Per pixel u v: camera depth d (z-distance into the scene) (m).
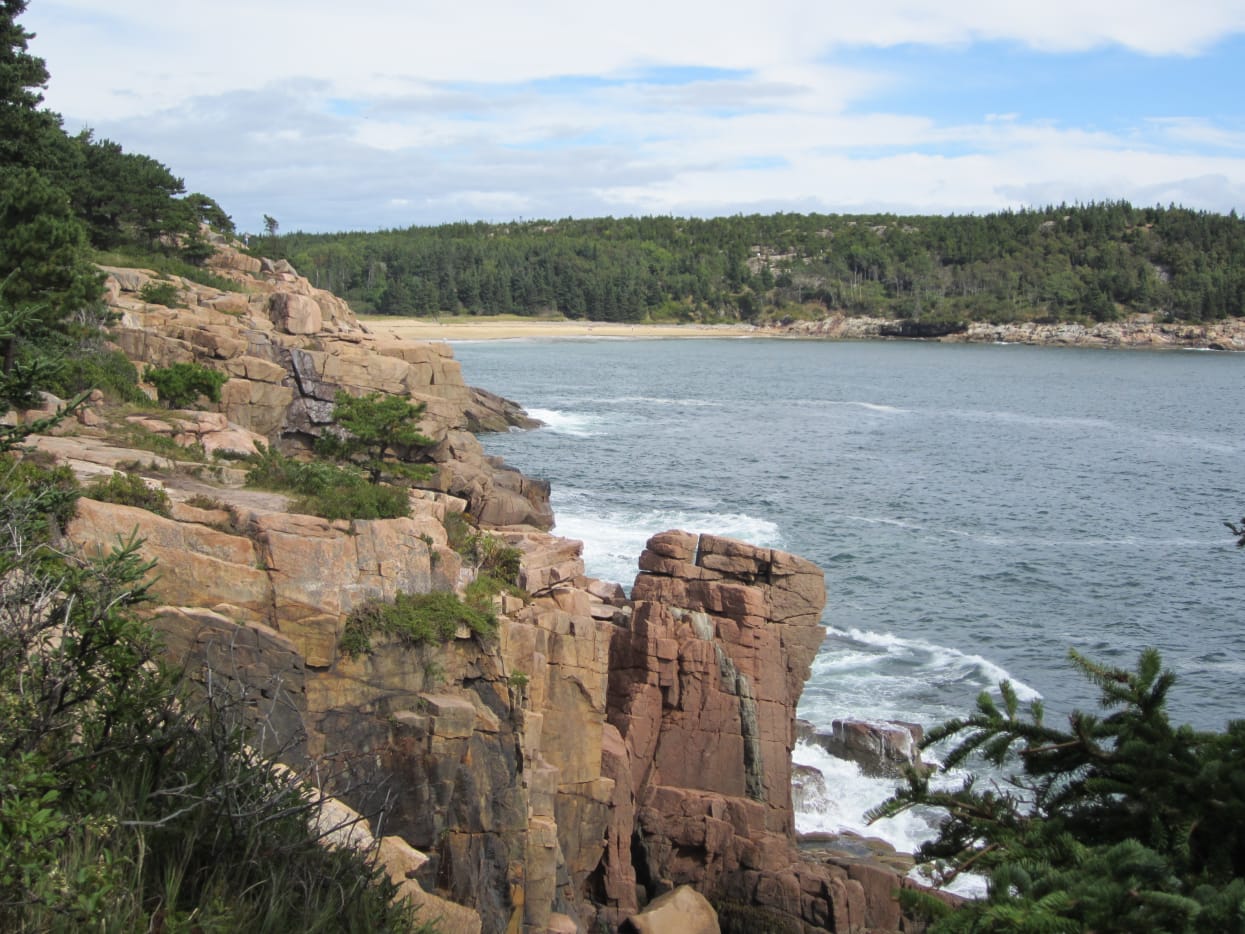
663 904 27.95
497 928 22.92
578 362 183.12
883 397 143.88
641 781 31.30
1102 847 10.92
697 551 34.56
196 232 79.56
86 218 73.62
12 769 9.16
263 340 50.09
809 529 66.75
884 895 28.31
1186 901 9.34
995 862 11.29
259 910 10.09
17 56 53.03
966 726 12.95
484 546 30.12
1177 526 71.50
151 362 45.72
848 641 47.72
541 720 26.45
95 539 21.25
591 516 65.31
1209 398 151.12
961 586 56.56
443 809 22.80
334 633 22.88
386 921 11.12
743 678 32.06
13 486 14.56
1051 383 169.62
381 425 48.16
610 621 33.12
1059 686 43.53
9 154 53.50
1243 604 54.72
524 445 91.50
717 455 91.00
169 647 20.33
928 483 83.00
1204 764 11.28
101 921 8.98
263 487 28.45
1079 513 74.50
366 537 24.08
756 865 28.97
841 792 34.12
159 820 10.07
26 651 10.58
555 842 24.91
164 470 28.16
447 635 24.25
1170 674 12.34
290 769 12.81
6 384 12.09
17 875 8.68
